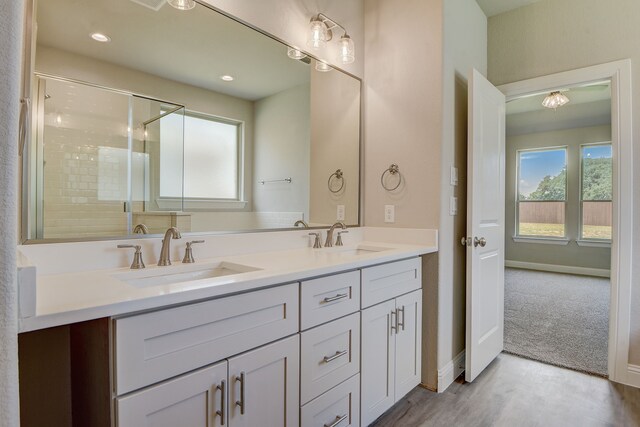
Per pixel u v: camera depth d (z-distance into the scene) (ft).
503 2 8.07
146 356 2.85
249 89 5.69
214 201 5.26
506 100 8.89
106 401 2.79
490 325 7.70
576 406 6.10
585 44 7.36
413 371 6.31
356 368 4.98
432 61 6.65
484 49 8.52
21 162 3.48
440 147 6.55
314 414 4.33
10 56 1.79
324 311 4.44
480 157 7.06
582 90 13.20
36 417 3.64
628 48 6.86
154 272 4.17
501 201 8.19
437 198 6.59
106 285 3.21
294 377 4.07
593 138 18.03
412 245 6.71
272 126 6.03
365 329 5.14
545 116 16.79
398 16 7.18
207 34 5.16
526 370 7.46
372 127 7.60
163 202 4.66
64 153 3.80
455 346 7.21
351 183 7.44
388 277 5.61
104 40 4.15
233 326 3.45
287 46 6.20
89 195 3.98
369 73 7.65
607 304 12.59
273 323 3.83
